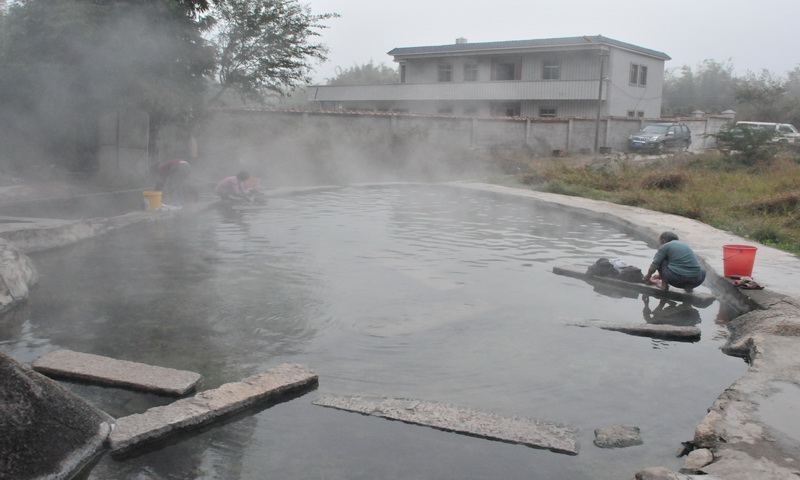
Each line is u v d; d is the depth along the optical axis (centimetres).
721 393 426
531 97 3378
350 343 520
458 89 3572
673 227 1051
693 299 671
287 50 1895
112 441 357
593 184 1681
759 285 659
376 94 3816
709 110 4941
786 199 1191
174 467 344
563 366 482
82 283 690
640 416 404
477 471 339
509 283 716
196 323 563
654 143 2684
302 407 411
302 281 704
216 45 1816
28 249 829
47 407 346
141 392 428
